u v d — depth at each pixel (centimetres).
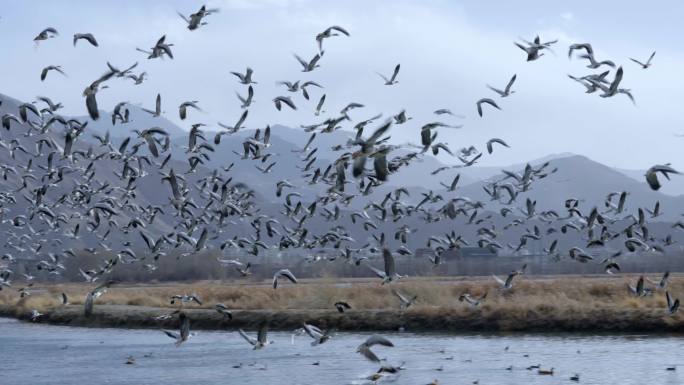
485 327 6075
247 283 11781
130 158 4541
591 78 3397
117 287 11612
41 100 4175
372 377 4116
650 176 2839
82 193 5006
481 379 4047
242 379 4250
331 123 3622
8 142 5066
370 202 4753
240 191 5072
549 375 4119
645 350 4875
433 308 6475
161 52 3312
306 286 8906
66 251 5884
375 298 7338
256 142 4294
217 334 6462
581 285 8012
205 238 3619
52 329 7050
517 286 8044
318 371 4419
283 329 6575
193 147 4247
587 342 5312
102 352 5416
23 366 4850
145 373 4528
